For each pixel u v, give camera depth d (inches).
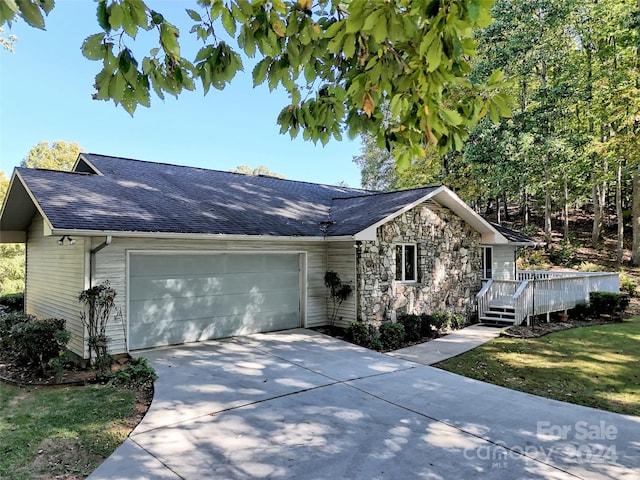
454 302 506.6
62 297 361.1
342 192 660.1
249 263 410.6
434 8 72.1
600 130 803.4
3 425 205.6
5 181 761.0
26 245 484.7
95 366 297.7
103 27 75.6
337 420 215.0
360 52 95.0
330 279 441.4
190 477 160.4
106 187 387.5
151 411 222.5
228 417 216.7
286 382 272.8
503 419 218.8
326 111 123.7
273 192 552.1
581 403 247.0
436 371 306.7
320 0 101.7
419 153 113.6
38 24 68.8
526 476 162.4
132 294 339.9
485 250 597.3
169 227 326.3
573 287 536.4
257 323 415.2
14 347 313.0
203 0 89.4
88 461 172.2
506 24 779.4
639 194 775.1
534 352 366.9
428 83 87.4
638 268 758.5
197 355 330.6
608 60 778.8
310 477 161.3
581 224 1072.2
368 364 320.2
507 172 780.0
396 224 453.1
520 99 834.2
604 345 390.0
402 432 201.5
